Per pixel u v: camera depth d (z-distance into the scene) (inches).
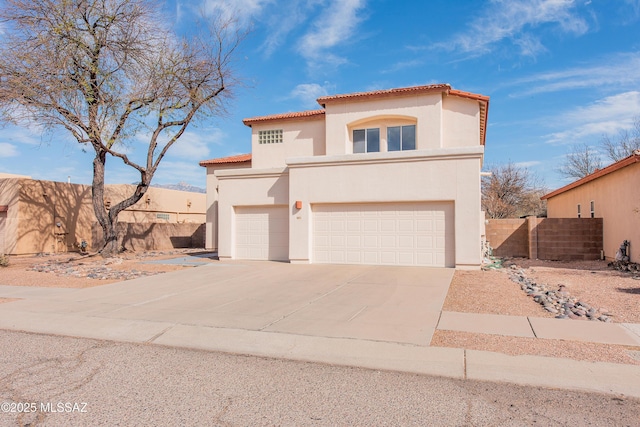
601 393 189.2
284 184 697.0
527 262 708.7
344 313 331.0
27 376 213.8
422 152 589.6
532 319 306.2
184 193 1551.4
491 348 242.1
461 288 430.9
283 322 306.2
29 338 287.4
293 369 224.1
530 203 1637.6
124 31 713.0
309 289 437.1
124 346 268.1
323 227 647.1
